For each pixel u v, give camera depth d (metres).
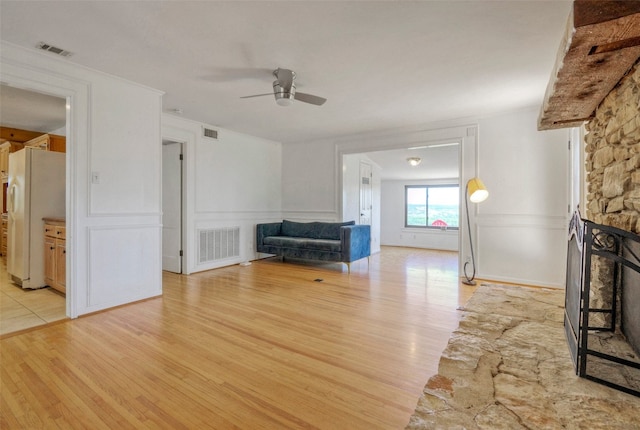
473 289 3.81
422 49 2.53
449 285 4.01
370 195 6.95
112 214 3.03
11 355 2.10
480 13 2.05
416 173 7.86
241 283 4.08
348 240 4.78
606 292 2.42
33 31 2.26
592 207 2.69
